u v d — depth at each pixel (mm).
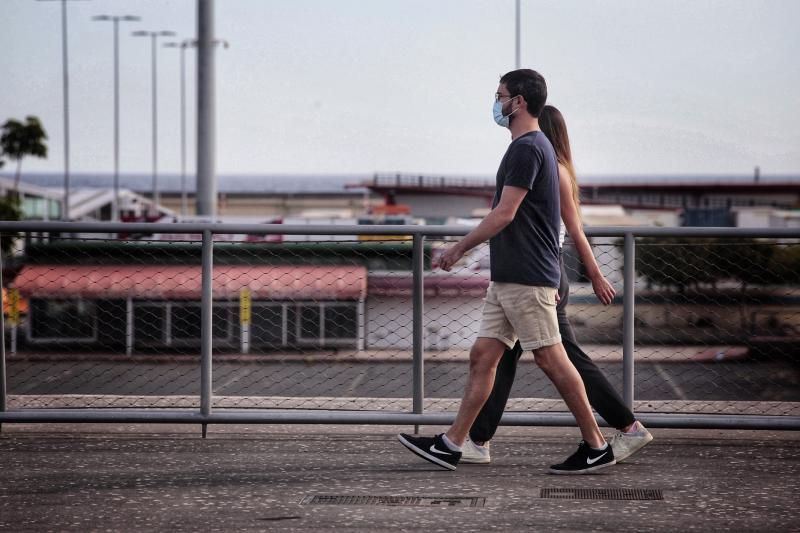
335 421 20578
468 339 29625
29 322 33938
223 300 35281
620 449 18125
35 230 20141
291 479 17219
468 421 17703
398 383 39812
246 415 20578
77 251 31344
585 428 17594
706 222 137500
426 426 22062
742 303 34000
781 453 19078
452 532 14266
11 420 20688
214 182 92438
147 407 21266
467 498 16047
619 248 29359
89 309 33875
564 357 17453
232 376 36281
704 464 18219
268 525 14602
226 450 19359
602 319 38562
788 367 49688
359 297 29547
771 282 34219
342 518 14961
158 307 34531
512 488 16641
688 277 32875
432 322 29328
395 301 29125
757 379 48344
